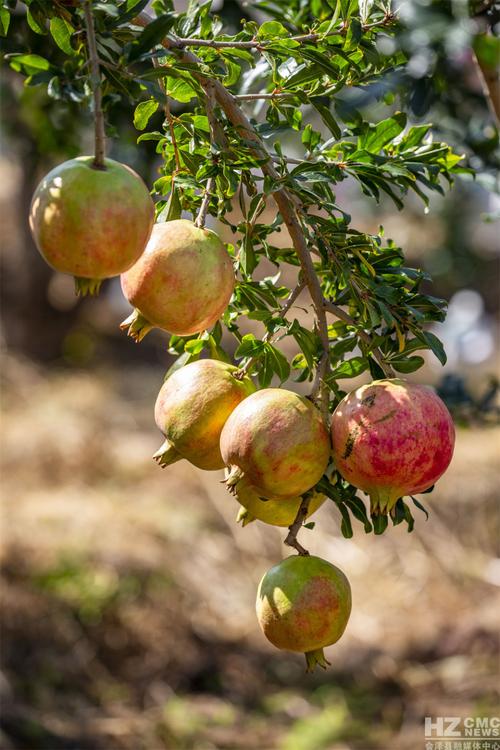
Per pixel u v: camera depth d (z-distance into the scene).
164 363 9.11
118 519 5.11
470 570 5.24
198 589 4.95
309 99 1.45
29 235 8.62
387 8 1.44
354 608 5.06
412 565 5.33
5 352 8.28
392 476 1.29
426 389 1.31
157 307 1.33
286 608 1.34
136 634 4.62
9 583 4.52
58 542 4.80
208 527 5.47
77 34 1.34
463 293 7.74
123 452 6.20
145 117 1.43
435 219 7.04
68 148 2.38
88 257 1.25
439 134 1.92
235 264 1.45
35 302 8.77
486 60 1.50
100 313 9.64
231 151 1.38
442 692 4.39
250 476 1.30
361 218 7.30
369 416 1.29
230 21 2.07
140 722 4.19
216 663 4.66
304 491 1.31
